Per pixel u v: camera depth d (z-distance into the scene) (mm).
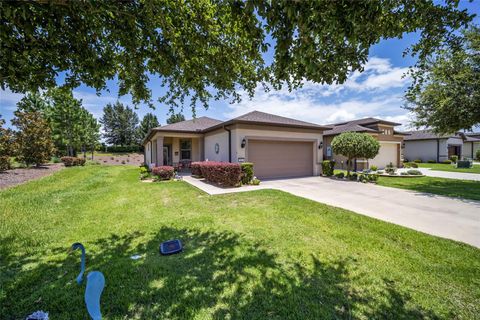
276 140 11914
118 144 53469
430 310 2271
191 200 6957
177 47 3752
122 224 4812
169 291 2543
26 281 2709
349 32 2193
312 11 2082
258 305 2332
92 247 3699
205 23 3553
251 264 3137
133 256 3383
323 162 13211
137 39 3545
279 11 2113
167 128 14664
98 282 1965
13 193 7902
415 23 2932
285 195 7559
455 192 8391
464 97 8547
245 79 4570
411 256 3383
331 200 7047
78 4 2627
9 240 3951
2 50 2971
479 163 25281
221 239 4004
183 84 4551
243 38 3156
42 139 16828
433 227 4652
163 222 4934
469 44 7977
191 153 17953
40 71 3408
